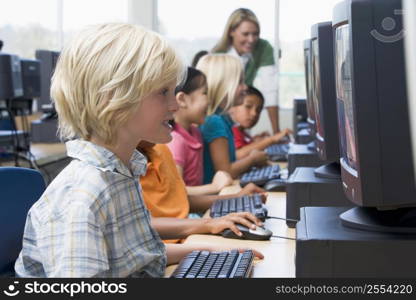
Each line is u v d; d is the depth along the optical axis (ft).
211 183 8.98
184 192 6.86
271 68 17.01
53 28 18.65
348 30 3.62
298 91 17.81
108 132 3.82
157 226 5.73
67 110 3.85
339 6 3.96
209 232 5.67
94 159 3.80
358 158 3.59
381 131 3.54
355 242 3.45
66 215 3.57
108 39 3.77
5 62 11.59
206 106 8.59
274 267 4.58
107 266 3.58
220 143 9.73
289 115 17.92
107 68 3.72
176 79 3.93
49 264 3.54
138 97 3.77
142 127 3.88
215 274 4.07
